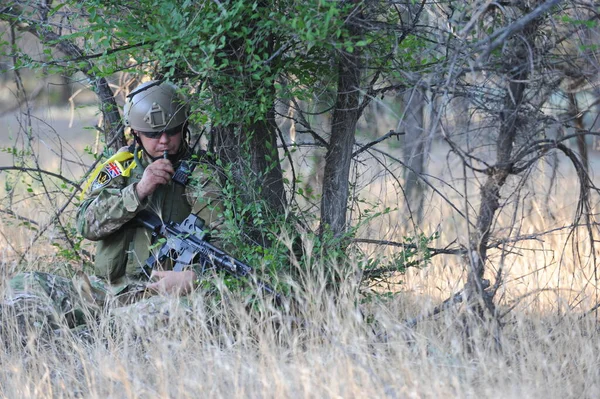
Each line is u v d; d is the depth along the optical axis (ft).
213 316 38.81
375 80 42.24
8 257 50.29
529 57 34.12
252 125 42.91
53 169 68.90
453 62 33.09
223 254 40.11
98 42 38.91
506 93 35.86
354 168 45.85
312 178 53.93
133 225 42.19
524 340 35.24
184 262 40.40
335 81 42.88
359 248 44.42
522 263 53.47
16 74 51.80
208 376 33.22
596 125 44.14
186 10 38.91
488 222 37.50
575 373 34.60
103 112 50.39
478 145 36.58
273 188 43.62
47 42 41.45
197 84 42.39
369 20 38.24
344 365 32.81
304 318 37.70
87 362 35.83
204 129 44.24
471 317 36.65
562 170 57.72
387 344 35.86
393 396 31.81
